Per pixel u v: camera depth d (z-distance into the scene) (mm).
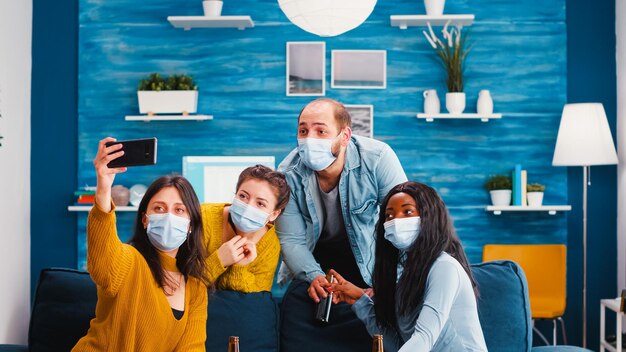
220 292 2623
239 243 2604
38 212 5543
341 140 2773
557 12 5504
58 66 5566
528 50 5512
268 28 5543
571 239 5504
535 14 5508
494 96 5512
